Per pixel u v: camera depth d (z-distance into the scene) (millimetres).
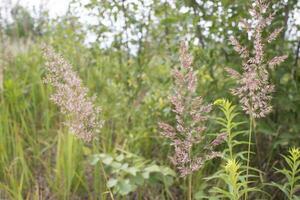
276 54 917
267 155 965
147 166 932
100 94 1232
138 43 1188
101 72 1271
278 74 919
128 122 1139
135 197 974
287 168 942
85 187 938
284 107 901
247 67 693
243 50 709
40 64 1370
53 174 1040
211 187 935
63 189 941
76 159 962
